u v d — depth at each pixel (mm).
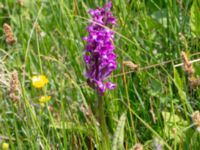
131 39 806
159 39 844
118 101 747
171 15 821
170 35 823
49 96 724
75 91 777
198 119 548
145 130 720
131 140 653
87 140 714
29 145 692
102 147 639
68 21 844
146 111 725
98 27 576
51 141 721
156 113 732
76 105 759
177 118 689
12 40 698
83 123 749
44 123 740
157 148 589
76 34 844
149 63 784
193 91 722
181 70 778
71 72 807
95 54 571
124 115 577
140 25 832
